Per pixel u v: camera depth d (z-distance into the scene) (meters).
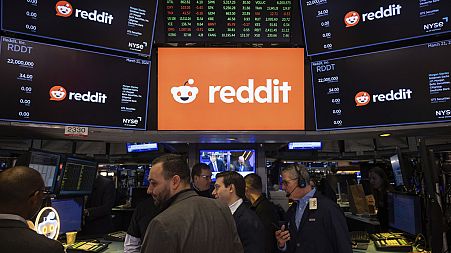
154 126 2.98
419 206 2.50
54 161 2.44
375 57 2.87
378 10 2.86
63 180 2.54
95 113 2.79
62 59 2.72
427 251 2.43
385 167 4.94
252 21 3.03
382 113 2.83
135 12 2.94
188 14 3.02
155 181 1.51
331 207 2.14
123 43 2.89
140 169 8.16
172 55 3.03
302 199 2.24
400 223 2.88
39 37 2.66
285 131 3.00
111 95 2.85
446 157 2.62
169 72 3.02
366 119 2.87
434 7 2.72
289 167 2.28
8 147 4.86
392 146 6.21
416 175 3.07
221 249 1.39
